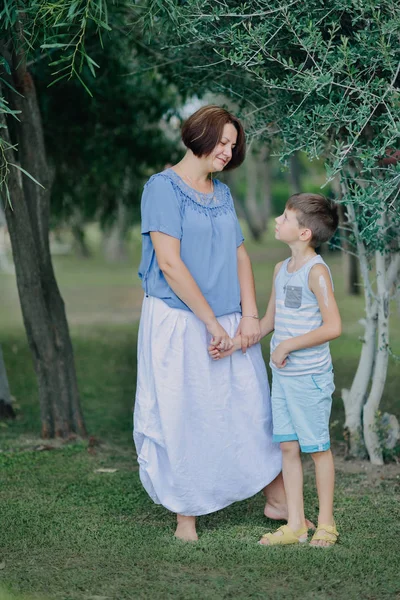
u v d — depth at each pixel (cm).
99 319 1181
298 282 328
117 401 649
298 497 338
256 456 344
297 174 1814
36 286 500
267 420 347
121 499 396
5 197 476
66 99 657
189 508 334
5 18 362
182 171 337
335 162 352
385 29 339
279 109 405
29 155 494
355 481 424
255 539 342
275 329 338
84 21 340
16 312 1298
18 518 367
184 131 332
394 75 352
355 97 384
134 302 1398
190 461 331
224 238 337
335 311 323
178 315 329
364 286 450
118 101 691
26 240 490
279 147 435
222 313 339
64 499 396
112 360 832
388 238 422
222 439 335
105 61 618
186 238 329
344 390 470
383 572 305
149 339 333
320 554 320
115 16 489
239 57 353
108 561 317
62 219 845
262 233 3059
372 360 458
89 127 690
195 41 381
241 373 341
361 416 462
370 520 363
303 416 330
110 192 796
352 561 313
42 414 522
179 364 326
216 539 340
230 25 365
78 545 333
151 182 333
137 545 333
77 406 525
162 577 302
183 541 337
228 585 294
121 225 995
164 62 480
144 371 337
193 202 331
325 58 349
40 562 316
